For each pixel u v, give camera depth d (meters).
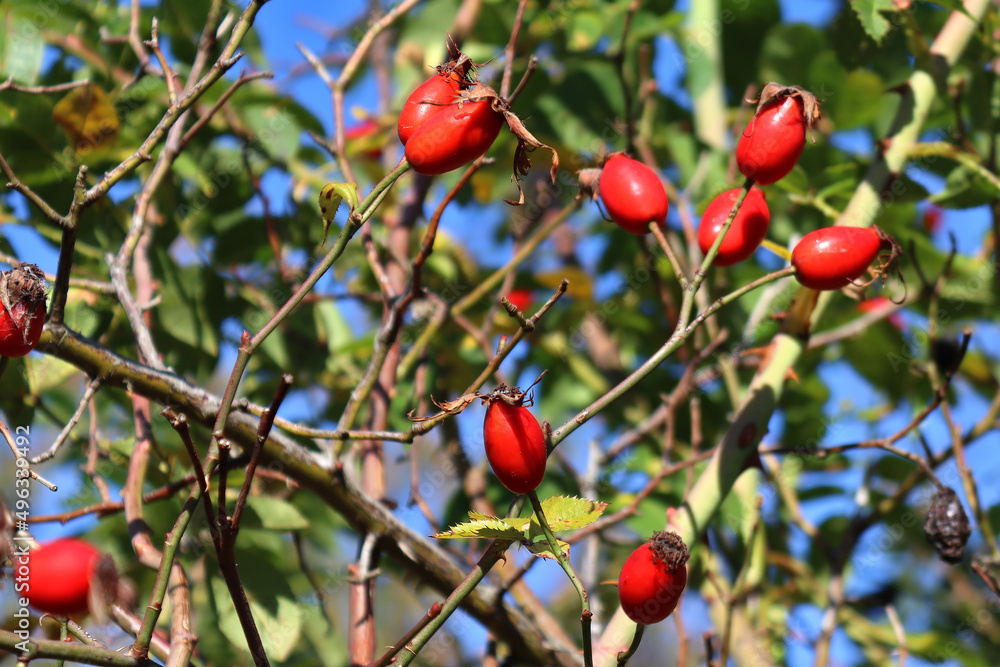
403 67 1.07
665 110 0.98
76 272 0.74
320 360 0.83
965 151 0.74
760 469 0.67
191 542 0.73
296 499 0.85
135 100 0.77
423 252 0.65
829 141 0.92
